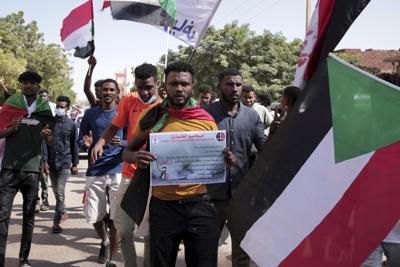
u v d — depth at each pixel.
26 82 4.92
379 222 2.64
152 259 3.24
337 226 2.74
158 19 6.06
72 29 6.76
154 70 4.39
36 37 43.59
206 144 3.13
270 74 25.42
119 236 4.36
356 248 2.67
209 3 6.01
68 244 6.25
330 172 2.82
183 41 6.04
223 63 25.02
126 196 3.37
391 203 2.63
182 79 3.18
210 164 3.15
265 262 2.94
